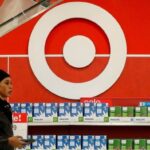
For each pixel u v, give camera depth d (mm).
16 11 5102
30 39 5777
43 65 5770
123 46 5750
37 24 5781
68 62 5785
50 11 5809
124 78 5781
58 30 5848
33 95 5793
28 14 4328
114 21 5781
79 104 5176
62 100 5770
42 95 5781
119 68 5742
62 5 5812
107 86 5727
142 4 5855
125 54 5746
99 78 5742
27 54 5848
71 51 5797
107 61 5809
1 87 4273
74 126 5824
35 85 5805
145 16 5840
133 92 5773
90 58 5781
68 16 5809
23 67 5832
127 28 5824
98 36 5832
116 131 5816
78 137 5102
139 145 5156
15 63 5844
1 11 5207
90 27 5848
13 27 4500
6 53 5863
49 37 5848
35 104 5164
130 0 5859
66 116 5145
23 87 5809
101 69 5812
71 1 5832
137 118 5164
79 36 5812
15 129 4840
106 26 5777
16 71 5832
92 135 5555
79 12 5809
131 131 5809
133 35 5824
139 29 5828
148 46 5820
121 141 5168
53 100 5770
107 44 5824
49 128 5816
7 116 4195
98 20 5789
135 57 5809
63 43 5844
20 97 5805
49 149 5070
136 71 5793
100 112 5156
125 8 5855
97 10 5801
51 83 5754
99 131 5812
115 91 5758
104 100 5461
